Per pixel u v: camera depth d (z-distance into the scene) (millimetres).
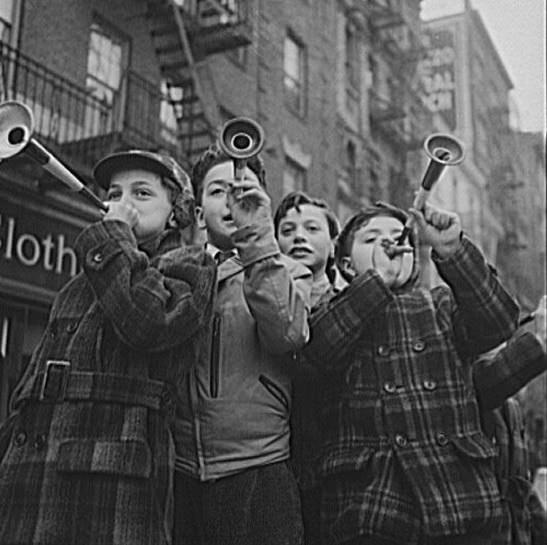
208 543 1710
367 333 1953
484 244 12422
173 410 1624
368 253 2139
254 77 9047
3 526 1434
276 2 9484
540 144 14070
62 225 6152
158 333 1513
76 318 1618
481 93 13086
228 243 2006
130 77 7113
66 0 6109
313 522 1918
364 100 11703
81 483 1438
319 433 1991
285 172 9445
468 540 1772
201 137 7828
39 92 5770
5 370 5762
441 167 1767
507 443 2793
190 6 8211
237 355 1789
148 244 1793
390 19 12211
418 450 1818
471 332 1916
